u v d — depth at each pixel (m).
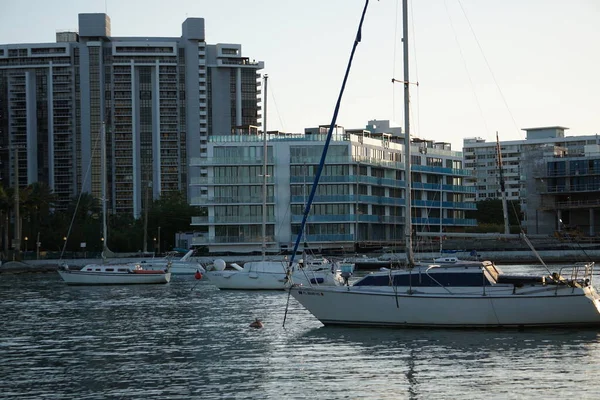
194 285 86.69
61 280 102.38
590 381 31.09
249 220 131.88
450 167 158.12
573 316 41.47
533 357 35.59
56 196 193.50
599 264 113.75
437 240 129.62
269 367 34.66
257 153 133.50
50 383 32.31
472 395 29.34
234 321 50.25
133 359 37.22
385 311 42.97
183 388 31.08
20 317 55.25
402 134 166.38
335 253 120.19
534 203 164.00
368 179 136.50
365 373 33.09
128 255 137.25
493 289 41.97
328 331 43.47
